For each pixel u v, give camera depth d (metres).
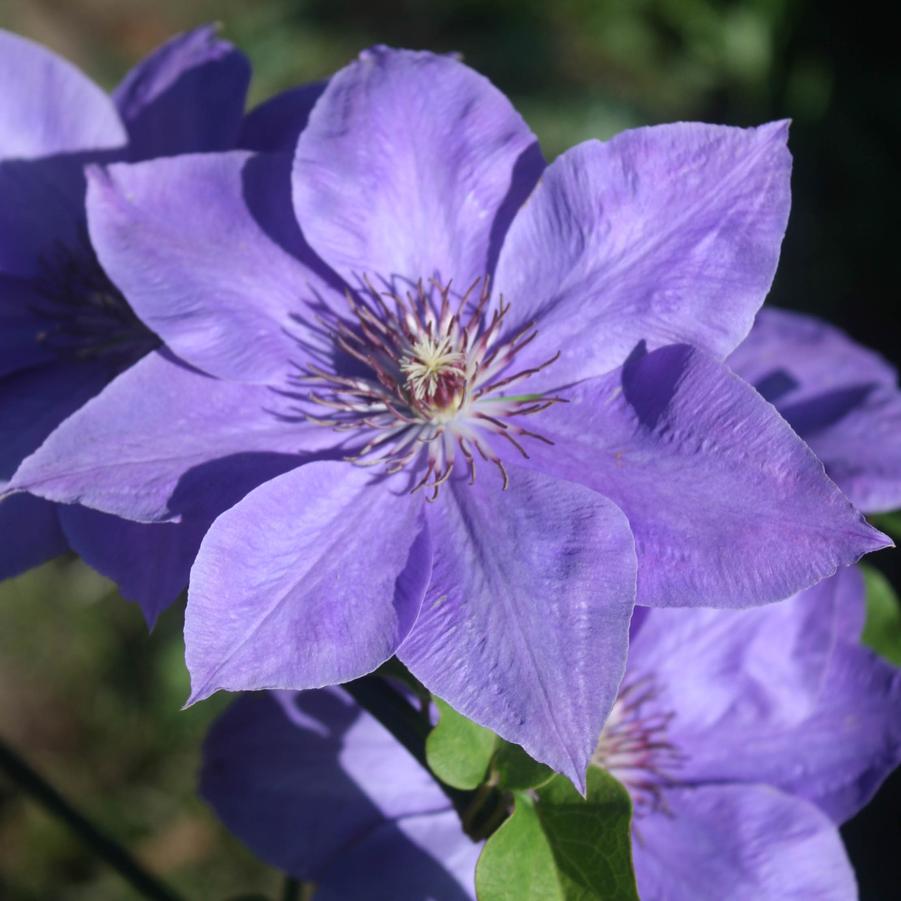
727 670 0.29
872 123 0.80
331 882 0.28
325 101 0.25
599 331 0.25
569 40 0.84
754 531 0.22
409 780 0.29
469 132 0.25
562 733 0.21
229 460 0.24
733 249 0.24
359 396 0.26
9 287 0.30
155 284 0.25
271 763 0.28
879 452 0.29
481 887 0.23
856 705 0.29
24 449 0.28
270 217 0.26
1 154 0.29
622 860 0.23
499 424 0.25
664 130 0.24
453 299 0.26
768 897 0.28
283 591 0.23
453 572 0.23
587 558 0.22
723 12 0.83
